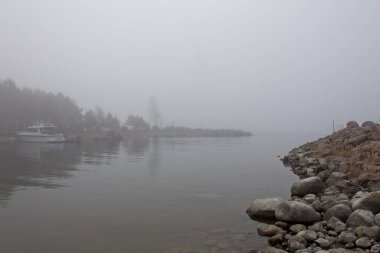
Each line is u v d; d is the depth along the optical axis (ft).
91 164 90.68
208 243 32.19
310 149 98.94
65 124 240.32
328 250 28.22
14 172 73.61
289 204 37.47
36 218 39.27
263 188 59.36
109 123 288.51
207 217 40.91
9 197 49.42
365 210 34.35
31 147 153.17
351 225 33.22
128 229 36.06
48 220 38.60
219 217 40.96
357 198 39.81
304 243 30.25
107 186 59.47
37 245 31.01
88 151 136.36
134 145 185.78
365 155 62.28
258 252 28.96
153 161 101.50
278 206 39.09
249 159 112.88
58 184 60.18
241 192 55.83
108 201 48.29
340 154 74.38
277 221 38.06
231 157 119.96
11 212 41.47
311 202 42.73
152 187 59.31
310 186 47.96
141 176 71.46
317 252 27.07
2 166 83.10
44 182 61.93
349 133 91.15
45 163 90.74
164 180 66.85
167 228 36.58
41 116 222.07
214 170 83.05
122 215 41.29
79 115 258.16
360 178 48.80
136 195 52.54
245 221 39.29
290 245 30.12
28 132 190.08
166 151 144.36
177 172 78.38
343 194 43.29
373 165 54.80
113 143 203.51
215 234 34.76
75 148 153.17
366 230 30.66
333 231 32.42
